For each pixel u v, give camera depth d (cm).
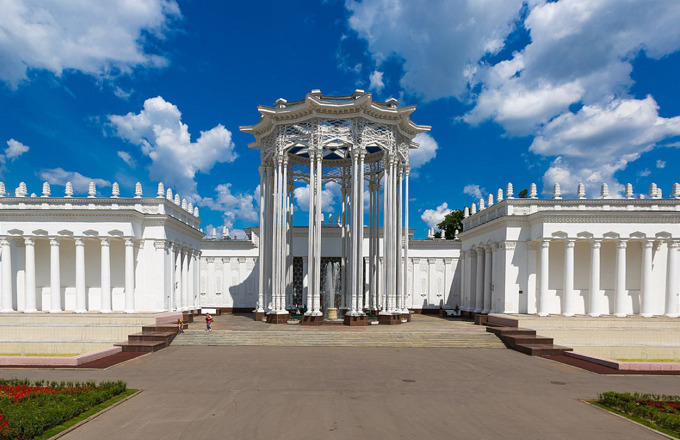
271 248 4081
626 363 2156
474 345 2844
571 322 3177
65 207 3659
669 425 1310
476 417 1394
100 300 3778
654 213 3459
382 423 1330
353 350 2634
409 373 2012
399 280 3953
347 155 4538
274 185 4016
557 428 1307
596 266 3472
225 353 2516
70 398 1454
